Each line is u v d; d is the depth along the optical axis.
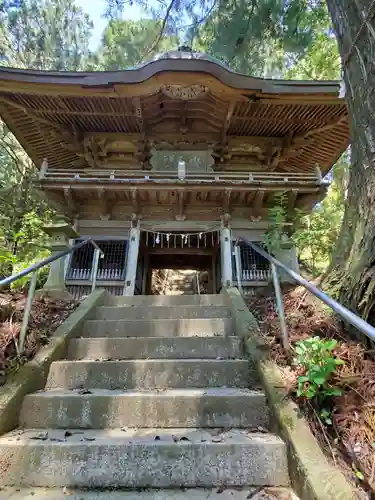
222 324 3.41
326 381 1.98
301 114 7.38
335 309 1.78
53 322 3.35
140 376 2.61
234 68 8.78
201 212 7.30
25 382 2.33
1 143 10.80
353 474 1.54
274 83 6.66
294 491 1.67
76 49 13.30
